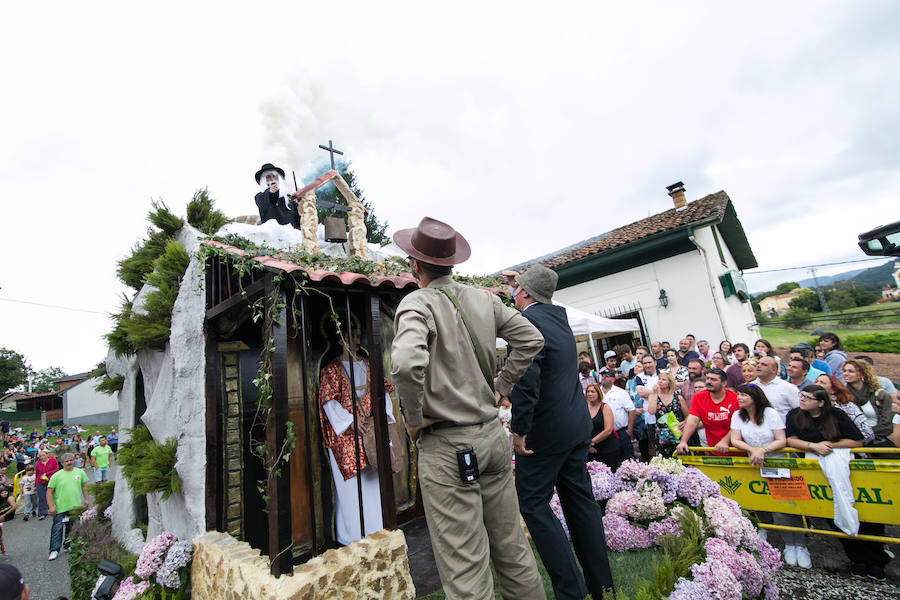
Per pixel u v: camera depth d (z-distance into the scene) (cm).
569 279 1148
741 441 402
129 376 558
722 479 408
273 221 556
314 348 412
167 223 486
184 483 384
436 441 182
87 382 3538
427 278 215
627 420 527
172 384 435
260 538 391
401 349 167
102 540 494
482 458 182
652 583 246
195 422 385
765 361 421
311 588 257
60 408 4647
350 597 274
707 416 443
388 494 314
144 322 450
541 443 237
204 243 379
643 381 636
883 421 405
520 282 280
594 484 371
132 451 427
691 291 970
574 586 221
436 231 213
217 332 395
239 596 279
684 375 615
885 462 328
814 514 357
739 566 263
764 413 390
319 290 311
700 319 956
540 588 190
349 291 330
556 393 241
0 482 1079
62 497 720
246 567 284
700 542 292
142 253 511
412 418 171
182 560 349
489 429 189
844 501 338
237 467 388
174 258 450
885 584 323
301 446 385
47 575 627
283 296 300
